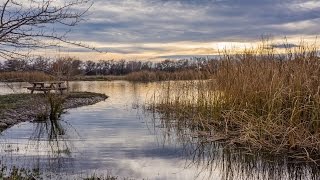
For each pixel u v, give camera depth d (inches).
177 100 687.7
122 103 1002.1
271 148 397.7
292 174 326.3
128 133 529.0
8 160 373.1
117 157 386.6
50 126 609.6
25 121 671.8
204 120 531.5
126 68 3380.9
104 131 550.3
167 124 603.5
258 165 355.3
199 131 505.0
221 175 325.1
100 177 308.7
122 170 336.2
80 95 1120.2
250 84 499.2
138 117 703.7
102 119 685.3
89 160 372.5
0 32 227.0
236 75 539.2
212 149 422.0
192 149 423.8
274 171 335.9
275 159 372.2
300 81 431.5
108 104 979.3
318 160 357.7
